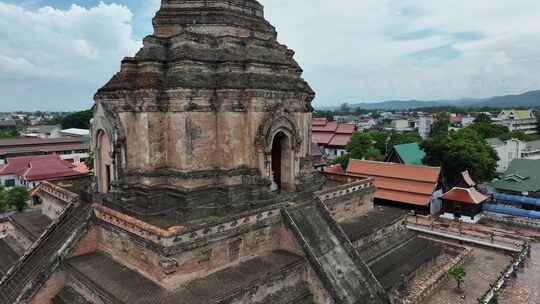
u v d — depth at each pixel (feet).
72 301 80.84
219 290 73.72
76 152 392.06
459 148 224.74
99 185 107.65
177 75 92.12
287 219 93.20
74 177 134.31
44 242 93.71
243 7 107.34
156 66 95.50
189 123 92.22
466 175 220.02
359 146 311.68
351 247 96.94
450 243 164.66
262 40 103.50
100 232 90.63
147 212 88.74
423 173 205.36
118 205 93.45
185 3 103.14
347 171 228.84
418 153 262.88
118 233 84.17
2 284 86.69
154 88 92.27
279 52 107.04
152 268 76.23
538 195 238.07
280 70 104.37
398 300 99.45
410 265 115.96
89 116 583.99
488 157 237.45
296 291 86.74
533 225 186.19
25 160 303.48
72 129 531.09
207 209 90.89
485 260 146.51
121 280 76.69
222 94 94.68
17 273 88.58
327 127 437.58
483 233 177.27
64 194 109.09
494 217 199.21
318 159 333.83
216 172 96.68
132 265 81.76
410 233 132.36
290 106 106.42
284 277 84.79
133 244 80.53
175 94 91.15
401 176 210.38
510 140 345.92
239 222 84.53
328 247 94.58
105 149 104.94
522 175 255.70
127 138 97.50
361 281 91.20
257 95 95.81
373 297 89.61
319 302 87.81
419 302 108.06
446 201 204.23
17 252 111.45
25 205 230.48
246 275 80.59
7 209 231.50
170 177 95.55
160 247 71.97
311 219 98.37
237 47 99.86
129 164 98.27
